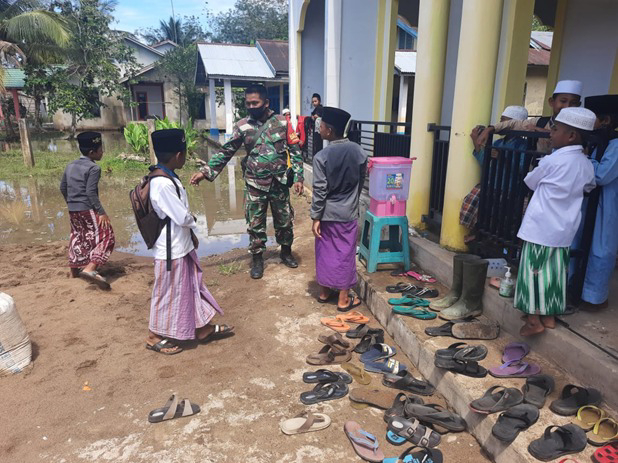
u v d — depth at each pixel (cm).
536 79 1542
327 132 405
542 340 306
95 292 486
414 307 390
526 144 380
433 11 464
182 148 352
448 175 438
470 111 406
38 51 2119
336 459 263
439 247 466
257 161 501
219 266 588
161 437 280
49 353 371
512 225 376
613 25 670
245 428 288
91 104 2417
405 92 1631
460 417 288
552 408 259
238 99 2986
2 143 1995
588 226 305
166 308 364
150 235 352
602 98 288
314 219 423
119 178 1235
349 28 876
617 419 248
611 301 337
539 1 791
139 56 2942
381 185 452
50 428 288
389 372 339
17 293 480
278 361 364
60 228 775
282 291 496
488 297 362
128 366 357
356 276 450
